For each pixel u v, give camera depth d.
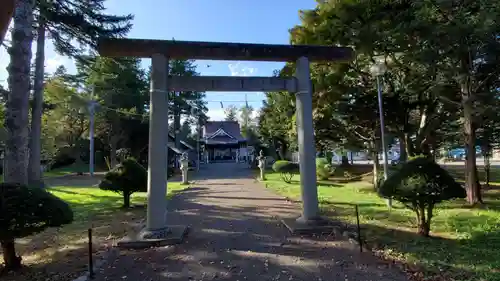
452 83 9.38
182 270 4.29
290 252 4.97
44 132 26.38
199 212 8.64
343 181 18.44
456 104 9.82
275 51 6.56
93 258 4.85
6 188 4.15
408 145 12.52
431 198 5.53
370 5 8.87
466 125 9.68
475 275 4.02
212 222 7.27
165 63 6.09
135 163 9.97
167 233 5.78
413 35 7.99
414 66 9.30
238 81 6.51
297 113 6.84
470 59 8.18
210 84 6.38
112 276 4.13
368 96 11.68
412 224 7.00
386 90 11.95
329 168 19.72
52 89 22.95
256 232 6.27
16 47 7.64
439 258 4.70
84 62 15.29
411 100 11.59
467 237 5.84
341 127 13.87
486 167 14.84
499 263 4.44
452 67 8.19
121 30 13.89
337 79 11.01
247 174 26.41
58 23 12.91
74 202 11.21
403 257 4.75
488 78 8.85
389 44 8.66
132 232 6.14
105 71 24.62
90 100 25.67
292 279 3.93
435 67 8.32
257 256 4.79
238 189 15.05
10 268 4.41
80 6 13.31
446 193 5.44
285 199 11.12
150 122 5.95
